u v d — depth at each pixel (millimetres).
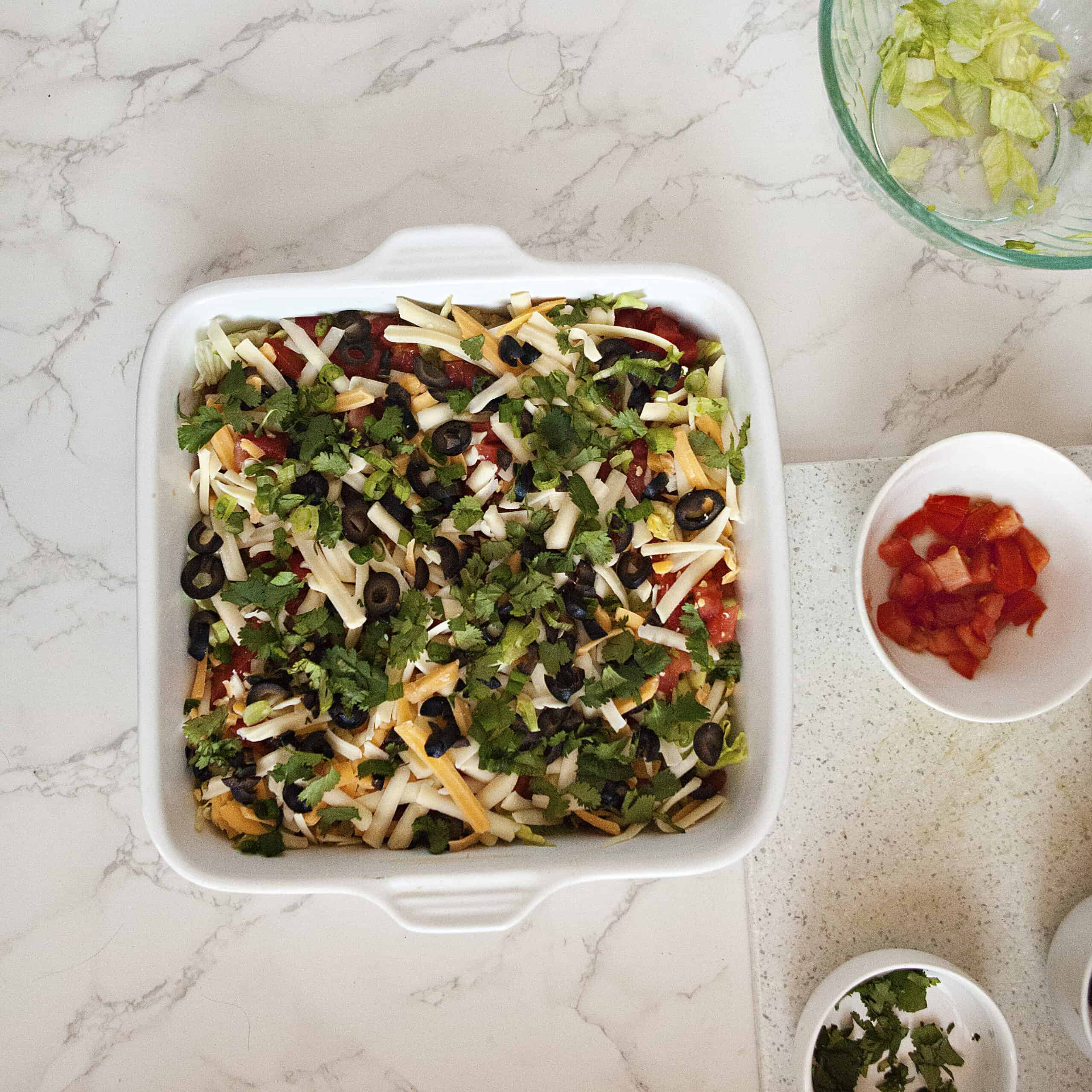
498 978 734
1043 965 724
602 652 673
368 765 669
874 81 750
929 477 710
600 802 673
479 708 667
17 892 735
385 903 637
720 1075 730
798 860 729
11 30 763
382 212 756
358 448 673
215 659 675
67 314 755
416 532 672
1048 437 752
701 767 683
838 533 736
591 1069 731
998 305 755
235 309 674
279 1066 730
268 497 669
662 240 756
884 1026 711
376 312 688
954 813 729
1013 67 725
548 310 682
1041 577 715
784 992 724
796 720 731
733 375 683
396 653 661
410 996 733
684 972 734
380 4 762
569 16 762
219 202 757
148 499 652
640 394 683
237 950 734
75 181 758
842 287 755
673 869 642
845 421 753
